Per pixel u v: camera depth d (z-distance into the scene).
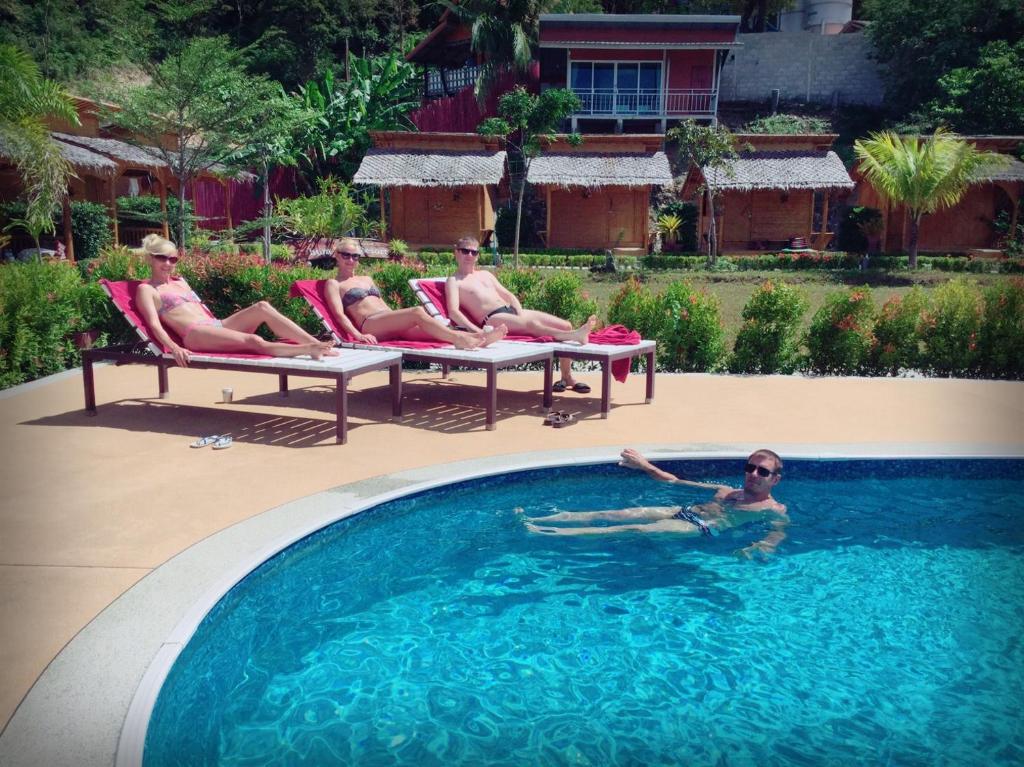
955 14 43.25
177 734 3.00
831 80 48.19
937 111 40.97
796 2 63.00
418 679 3.40
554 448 6.41
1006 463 6.25
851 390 9.18
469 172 29.55
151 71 23.22
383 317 7.92
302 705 3.19
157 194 34.03
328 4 52.09
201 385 9.05
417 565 4.59
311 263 23.19
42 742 2.58
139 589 3.77
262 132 24.84
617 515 5.30
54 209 18.41
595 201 32.03
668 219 33.91
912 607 4.11
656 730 3.05
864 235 31.64
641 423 7.36
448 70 45.59
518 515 5.33
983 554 4.81
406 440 6.67
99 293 10.90
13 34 38.81
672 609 4.08
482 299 8.48
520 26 40.88
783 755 2.90
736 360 10.50
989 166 28.64
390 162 29.98
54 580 3.87
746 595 4.24
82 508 4.95
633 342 8.12
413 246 31.31
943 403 8.44
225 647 3.66
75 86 36.72
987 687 3.39
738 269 27.78
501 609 4.06
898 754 2.92
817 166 29.97
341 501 5.04
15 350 9.10
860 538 5.05
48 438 6.66
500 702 3.23
